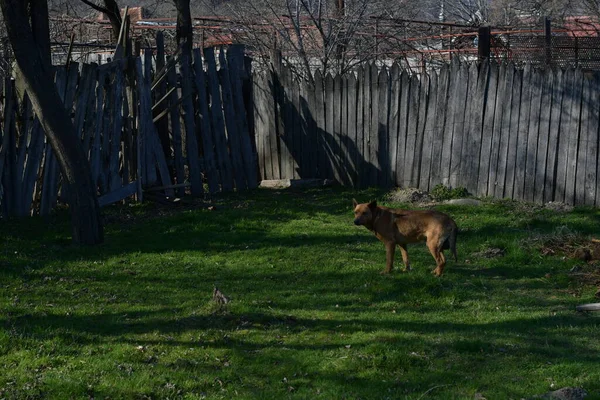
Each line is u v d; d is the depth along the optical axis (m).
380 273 8.93
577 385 5.71
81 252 9.80
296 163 15.01
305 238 10.62
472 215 11.61
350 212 12.23
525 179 12.22
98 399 5.58
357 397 5.61
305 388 5.82
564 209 11.59
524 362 6.21
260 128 15.49
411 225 8.73
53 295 8.09
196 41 22.89
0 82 11.76
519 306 7.80
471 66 12.67
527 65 12.08
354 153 14.13
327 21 18.20
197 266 9.33
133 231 11.02
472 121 12.71
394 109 13.56
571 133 11.71
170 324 7.22
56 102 9.84
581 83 11.55
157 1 21.89
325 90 14.41
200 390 5.79
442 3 32.00
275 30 17.56
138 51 14.48
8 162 11.62
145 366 6.18
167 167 13.52
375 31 19.06
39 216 11.80
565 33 23.06
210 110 14.04
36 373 6.00
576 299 8.00
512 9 29.77
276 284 8.59
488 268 9.18
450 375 5.98
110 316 7.45
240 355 6.44
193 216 11.72
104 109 12.57
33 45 9.64
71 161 9.98
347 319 7.38
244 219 11.62
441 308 7.76
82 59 20.25
